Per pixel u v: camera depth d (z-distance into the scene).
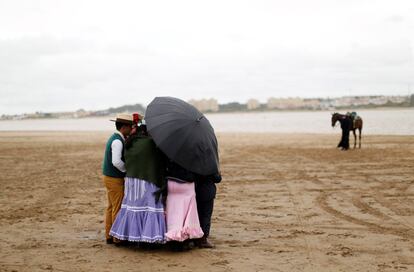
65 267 6.18
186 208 6.77
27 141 37.78
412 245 7.16
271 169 17.03
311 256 6.62
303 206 10.23
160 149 6.53
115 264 6.29
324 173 15.71
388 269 6.06
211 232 8.05
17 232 8.08
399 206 10.15
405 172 15.64
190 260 6.46
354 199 10.99
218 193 12.03
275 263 6.31
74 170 17.48
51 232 8.07
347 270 6.02
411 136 36.00
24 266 6.22
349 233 7.89
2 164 19.80
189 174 6.74
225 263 6.32
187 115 6.74
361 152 23.27
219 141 34.44
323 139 34.88
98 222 8.84
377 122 87.38
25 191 12.62
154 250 6.92
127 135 7.12
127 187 6.84
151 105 7.05
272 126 83.38
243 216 9.29
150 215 6.69
